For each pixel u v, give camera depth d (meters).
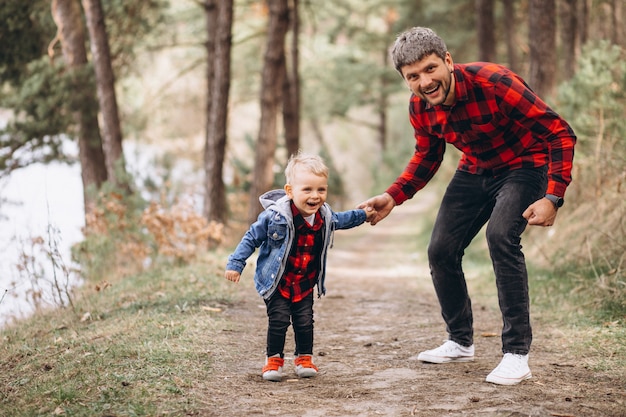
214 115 13.80
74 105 13.48
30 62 14.20
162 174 14.53
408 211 32.88
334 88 33.31
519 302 3.87
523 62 20.72
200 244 9.97
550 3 11.13
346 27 32.44
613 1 11.65
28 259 6.87
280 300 4.08
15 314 6.76
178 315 5.73
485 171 4.14
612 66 8.72
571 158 3.76
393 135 50.50
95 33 13.22
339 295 7.74
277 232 3.95
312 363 4.18
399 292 8.16
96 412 3.32
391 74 33.06
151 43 22.11
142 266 9.23
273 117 15.22
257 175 15.32
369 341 5.27
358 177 49.84
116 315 5.91
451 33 25.66
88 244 9.09
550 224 3.73
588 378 3.93
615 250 7.05
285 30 14.99
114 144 13.30
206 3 16.70
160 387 3.70
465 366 4.35
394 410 3.44
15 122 13.54
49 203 6.51
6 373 4.29
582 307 6.03
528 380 3.90
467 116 3.90
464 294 4.39
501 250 3.86
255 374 4.16
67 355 4.49
